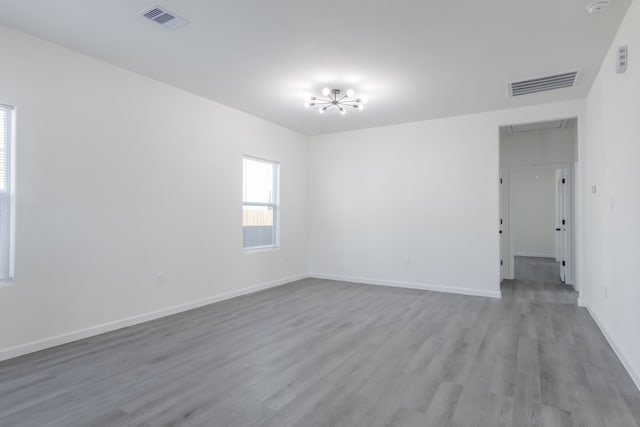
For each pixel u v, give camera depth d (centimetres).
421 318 427
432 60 369
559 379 267
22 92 315
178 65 385
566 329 386
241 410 224
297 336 362
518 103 507
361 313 448
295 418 215
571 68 387
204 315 438
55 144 336
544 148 662
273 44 338
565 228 652
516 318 428
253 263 570
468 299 525
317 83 434
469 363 296
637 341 259
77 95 353
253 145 571
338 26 305
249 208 577
